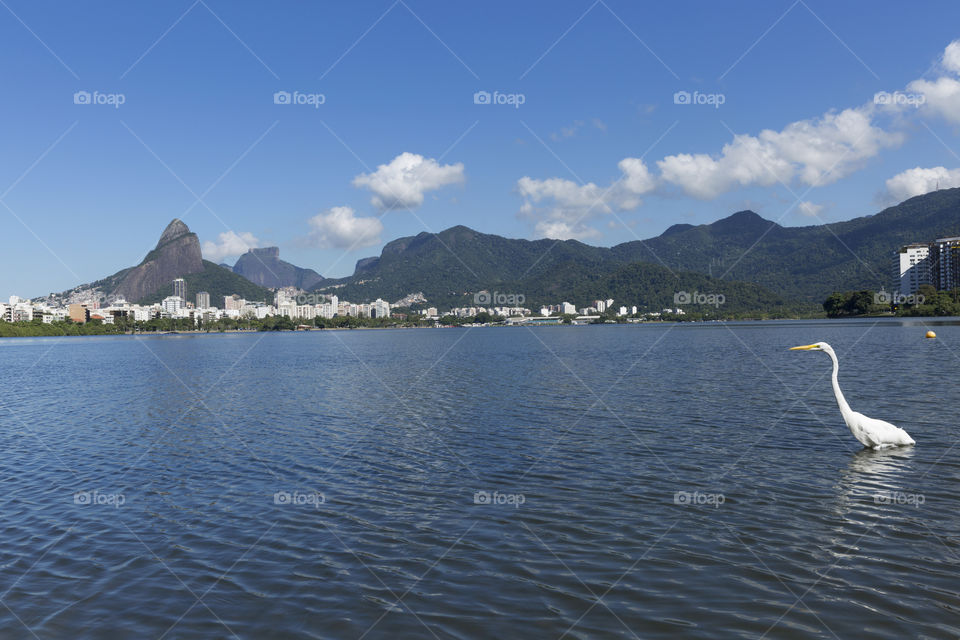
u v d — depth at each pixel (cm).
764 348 7619
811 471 1792
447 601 1077
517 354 8050
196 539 1403
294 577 1188
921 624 954
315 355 9188
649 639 937
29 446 2509
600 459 2012
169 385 4938
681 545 1290
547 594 1095
